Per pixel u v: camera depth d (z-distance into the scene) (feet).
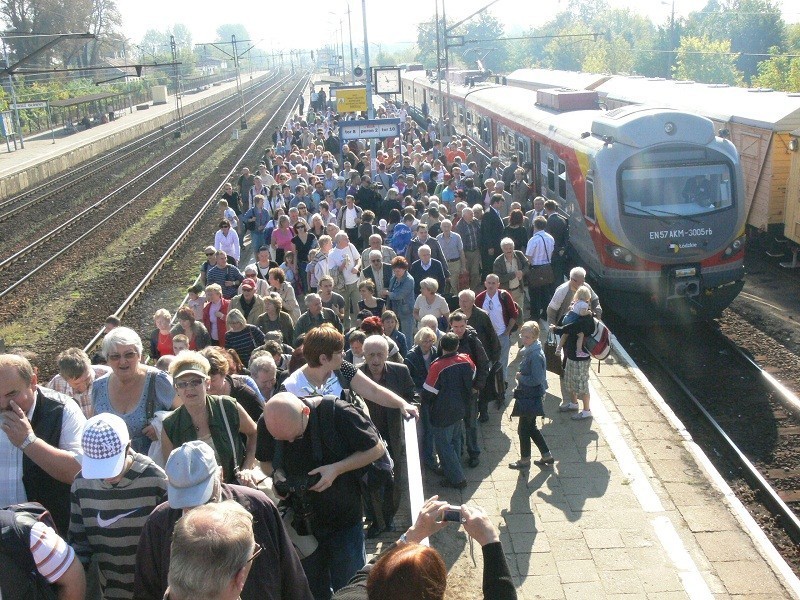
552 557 25.73
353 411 16.03
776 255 67.10
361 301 41.65
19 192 132.26
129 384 19.66
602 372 40.19
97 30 320.09
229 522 10.46
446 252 48.26
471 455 31.78
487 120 95.96
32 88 229.86
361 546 17.34
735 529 26.86
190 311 34.30
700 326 52.47
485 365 30.73
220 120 245.65
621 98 85.81
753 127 65.16
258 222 65.41
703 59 198.39
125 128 208.64
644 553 25.70
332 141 105.60
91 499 14.85
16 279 74.02
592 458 31.83
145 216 103.60
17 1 286.25
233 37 221.66
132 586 15.25
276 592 13.02
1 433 16.37
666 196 48.70
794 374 44.11
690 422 40.01
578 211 53.93
